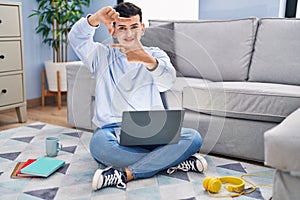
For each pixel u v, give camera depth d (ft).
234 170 6.42
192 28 8.54
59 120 10.09
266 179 6.06
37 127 9.16
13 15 9.35
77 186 5.66
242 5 10.03
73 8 11.45
